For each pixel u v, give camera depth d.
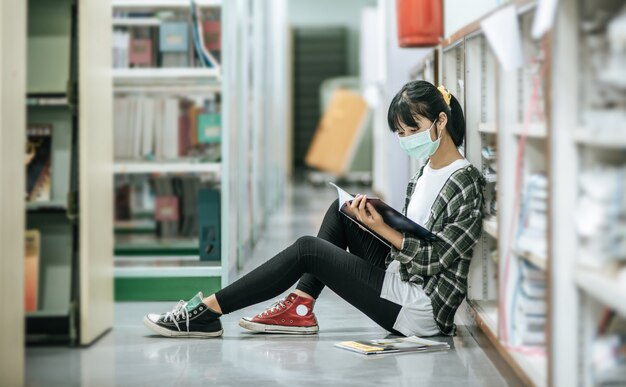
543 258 2.26
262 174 7.93
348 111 14.88
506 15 2.34
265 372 2.83
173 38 4.77
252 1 6.70
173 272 4.30
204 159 4.71
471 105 3.35
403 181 6.39
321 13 18.11
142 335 3.46
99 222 3.41
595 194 1.86
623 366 1.93
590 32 1.93
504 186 2.63
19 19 2.69
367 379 2.72
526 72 2.59
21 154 2.70
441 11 5.02
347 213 3.22
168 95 5.19
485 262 3.38
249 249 6.15
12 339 2.62
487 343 3.23
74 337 3.28
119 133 4.97
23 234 2.73
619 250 1.80
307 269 3.30
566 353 1.98
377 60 11.35
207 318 3.38
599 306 1.98
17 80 2.67
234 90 5.01
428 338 3.31
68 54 3.29
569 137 1.95
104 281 3.51
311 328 3.46
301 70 18.23
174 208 5.23
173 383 2.70
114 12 4.86
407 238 3.11
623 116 1.78
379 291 3.22
